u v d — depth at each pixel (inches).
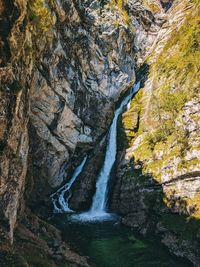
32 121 1517.0
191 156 1526.8
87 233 1396.4
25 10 935.7
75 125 1781.5
